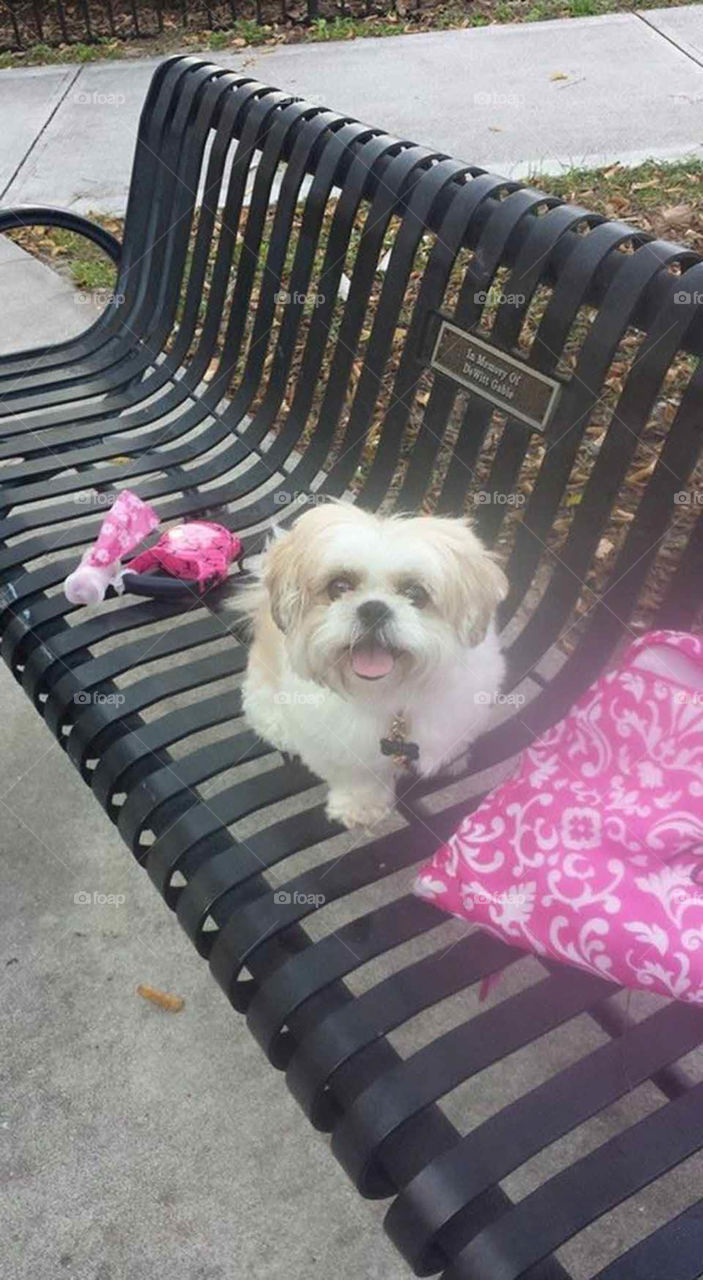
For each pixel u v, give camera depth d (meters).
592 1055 1.28
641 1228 1.58
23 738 2.43
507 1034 1.30
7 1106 1.78
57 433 2.51
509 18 6.62
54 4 7.74
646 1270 1.10
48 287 4.23
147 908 2.07
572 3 6.62
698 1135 1.19
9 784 2.32
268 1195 1.66
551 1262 1.14
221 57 6.50
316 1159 1.70
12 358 2.80
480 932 1.42
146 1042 1.86
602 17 6.46
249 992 1.45
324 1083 1.28
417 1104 1.22
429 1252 1.16
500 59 6.00
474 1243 1.12
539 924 1.33
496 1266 1.10
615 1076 1.25
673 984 1.25
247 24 6.93
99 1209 1.65
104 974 1.97
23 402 2.63
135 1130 1.74
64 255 4.56
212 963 1.46
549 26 6.39
